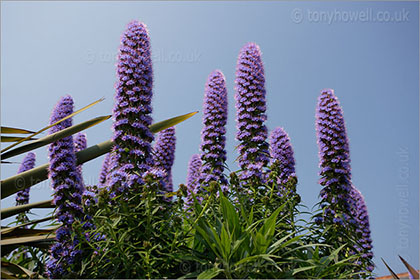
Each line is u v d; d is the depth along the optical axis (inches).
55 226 94.0
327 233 91.0
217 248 83.5
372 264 92.7
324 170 94.8
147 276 82.7
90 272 86.1
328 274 84.7
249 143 96.3
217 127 97.7
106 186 88.0
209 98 98.5
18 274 90.4
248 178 94.0
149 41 92.9
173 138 104.0
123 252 82.9
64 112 96.0
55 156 91.7
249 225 84.8
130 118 90.6
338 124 95.5
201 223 84.8
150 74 92.4
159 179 88.3
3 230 94.0
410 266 88.2
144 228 85.8
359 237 95.5
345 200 95.2
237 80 97.9
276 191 91.4
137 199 87.2
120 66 91.4
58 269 88.3
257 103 97.3
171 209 86.4
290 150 99.3
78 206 90.4
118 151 90.0
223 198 84.1
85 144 106.0
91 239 87.0
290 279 82.1
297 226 88.0
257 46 98.7
